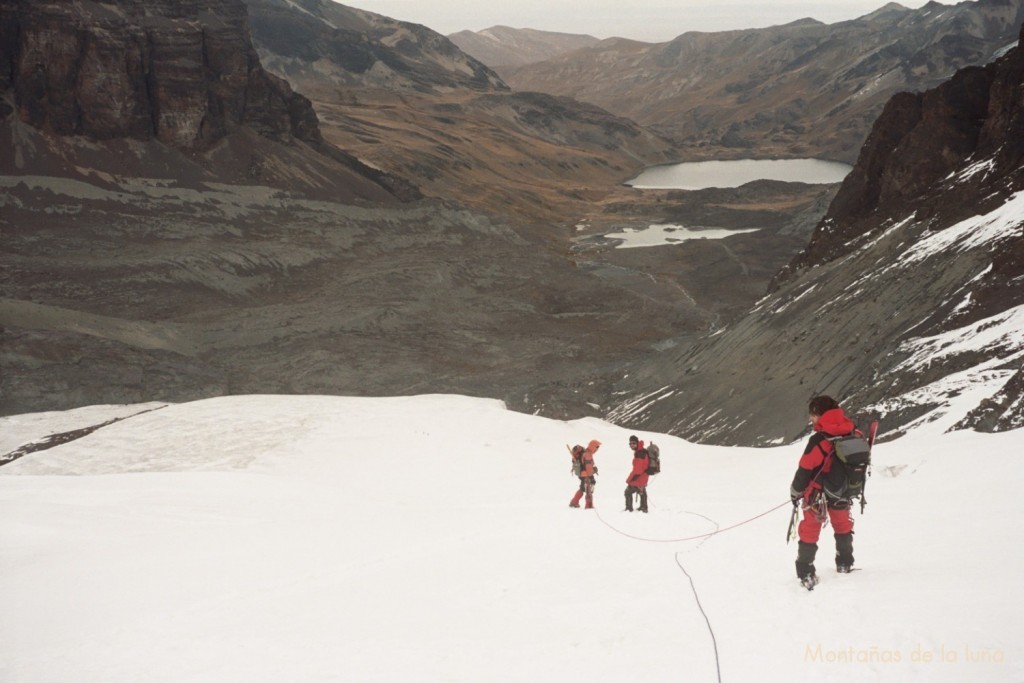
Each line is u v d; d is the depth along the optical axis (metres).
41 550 14.20
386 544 12.52
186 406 43.31
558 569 9.05
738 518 11.84
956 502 10.22
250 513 17.66
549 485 25.42
